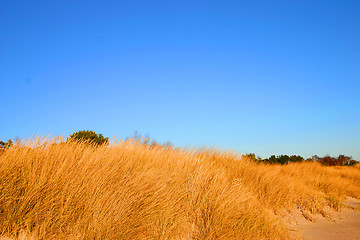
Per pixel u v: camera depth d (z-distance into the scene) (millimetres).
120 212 4555
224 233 5250
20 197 4176
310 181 12102
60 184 4688
